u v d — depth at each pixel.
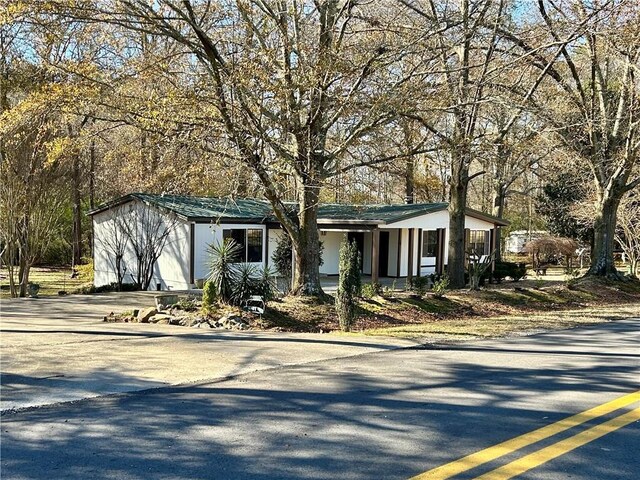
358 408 5.84
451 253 20.17
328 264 29.00
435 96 13.05
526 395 6.40
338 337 10.48
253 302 13.51
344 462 4.39
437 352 9.02
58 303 18.39
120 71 12.05
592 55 19.59
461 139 14.36
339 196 17.59
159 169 17.75
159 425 5.29
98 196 35.38
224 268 13.64
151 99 11.20
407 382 6.98
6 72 19.78
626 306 17.61
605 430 5.18
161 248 24.45
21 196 21.59
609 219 21.84
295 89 12.05
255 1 12.57
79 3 10.72
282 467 4.30
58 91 11.34
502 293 18.09
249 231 25.17
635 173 25.42
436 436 5.00
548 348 9.52
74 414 5.64
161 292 22.34
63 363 7.95
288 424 5.33
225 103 11.38
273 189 13.55
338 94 12.63
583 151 21.61
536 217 46.22
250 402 6.06
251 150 12.16
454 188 19.97
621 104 20.23
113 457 4.50
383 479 4.07
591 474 4.18
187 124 11.64
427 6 18.34
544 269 32.94
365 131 12.93
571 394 6.46
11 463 4.38
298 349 9.12
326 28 13.33
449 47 13.23
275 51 11.87
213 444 4.79
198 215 23.42
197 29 11.05
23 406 5.91
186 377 7.19
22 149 20.83
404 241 28.41
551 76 20.77
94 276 27.64
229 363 8.02
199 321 12.34
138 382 6.92
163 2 11.19
